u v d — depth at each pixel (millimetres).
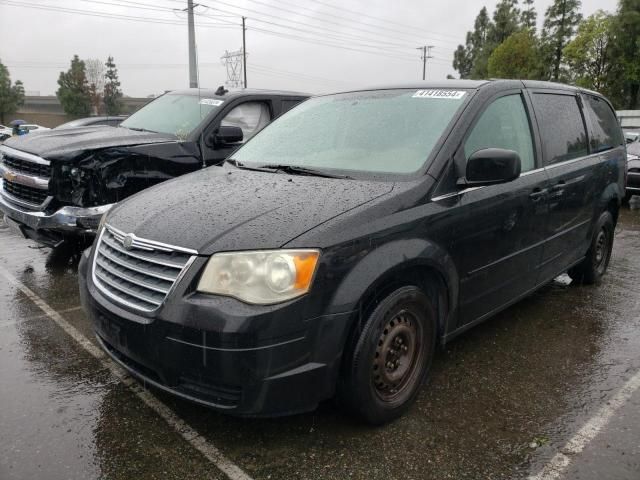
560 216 4086
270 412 2387
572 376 3398
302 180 3086
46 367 3434
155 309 2445
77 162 4785
